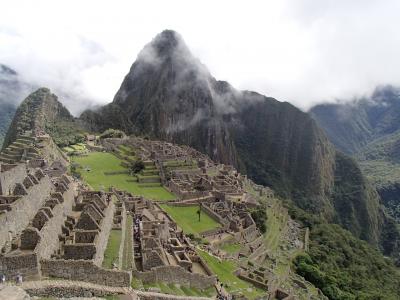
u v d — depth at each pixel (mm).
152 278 51875
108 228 56438
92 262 41281
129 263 51656
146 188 128750
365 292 120750
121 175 138250
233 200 128375
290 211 179875
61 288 37562
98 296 39938
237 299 61781
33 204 48906
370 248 194500
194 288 58375
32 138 137125
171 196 121688
